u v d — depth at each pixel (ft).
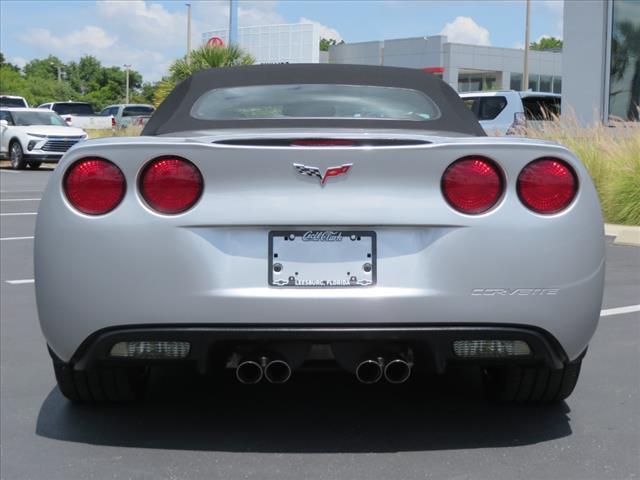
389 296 9.93
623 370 14.47
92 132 97.19
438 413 12.27
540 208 10.16
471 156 10.11
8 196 48.83
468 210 10.09
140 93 379.76
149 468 10.37
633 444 11.09
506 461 10.52
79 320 10.13
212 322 9.98
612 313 18.79
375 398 12.98
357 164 10.00
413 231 10.14
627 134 38.17
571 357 10.68
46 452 10.91
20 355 15.72
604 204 35.65
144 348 10.22
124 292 10.00
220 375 14.20
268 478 10.05
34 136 72.28
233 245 10.07
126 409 12.48
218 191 10.05
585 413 12.28
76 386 11.87
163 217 10.00
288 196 10.02
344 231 10.11
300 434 11.45
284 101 13.46
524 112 53.98
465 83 203.31
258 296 9.91
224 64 84.99
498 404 12.64
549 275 10.10
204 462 10.53
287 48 133.90
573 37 53.88
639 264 25.58
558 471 10.22
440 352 10.15
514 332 10.13
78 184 10.14
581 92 53.78
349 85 14.06
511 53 194.29
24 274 24.29
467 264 10.02
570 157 10.28
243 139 10.21
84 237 10.05
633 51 51.49
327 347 10.39
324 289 9.98
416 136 10.53
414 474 10.13
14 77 331.16
